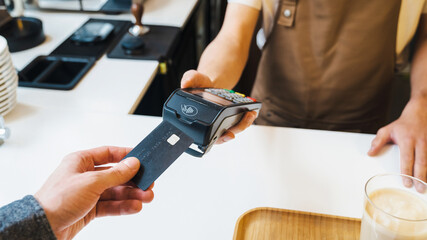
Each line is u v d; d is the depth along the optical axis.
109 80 1.19
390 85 1.15
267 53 1.16
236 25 1.07
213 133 0.59
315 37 1.06
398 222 0.50
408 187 0.57
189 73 0.74
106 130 0.90
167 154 0.57
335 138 0.87
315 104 1.17
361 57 1.06
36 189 0.74
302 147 0.84
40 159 0.82
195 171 0.77
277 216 0.67
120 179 0.54
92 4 1.65
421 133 0.81
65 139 0.88
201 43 2.35
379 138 0.83
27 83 1.14
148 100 1.48
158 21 1.59
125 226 0.66
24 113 0.99
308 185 0.74
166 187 0.73
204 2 2.18
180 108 0.61
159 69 1.33
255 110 0.71
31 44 1.39
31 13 1.68
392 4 0.98
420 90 0.93
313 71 1.11
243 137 0.87
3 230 0.45
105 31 1.46
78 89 1.14
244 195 0.72
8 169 0.79
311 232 0.64
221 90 0.73
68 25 1.57
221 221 0.67
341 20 1.02
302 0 1.01
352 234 0.64
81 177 0.51
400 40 1.07
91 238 0.63
